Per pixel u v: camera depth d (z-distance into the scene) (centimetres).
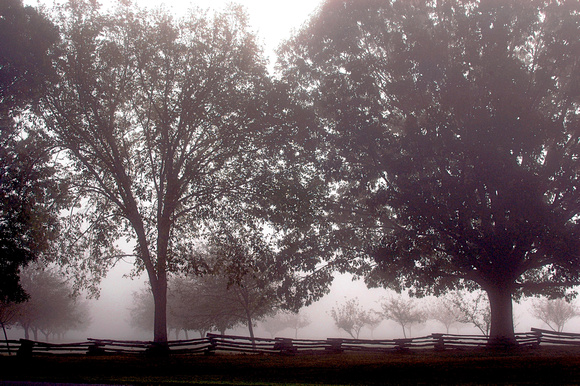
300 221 2045
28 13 1781
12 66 1694
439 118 1767
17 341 1741
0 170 1789
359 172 1972
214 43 2077
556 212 1697
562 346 2006
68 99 1875
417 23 1988
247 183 2078
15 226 1881
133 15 1991
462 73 1794
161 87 2000
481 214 1781
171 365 1389
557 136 1677
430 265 1952
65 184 2014
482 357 1473
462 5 1944
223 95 1997
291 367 1280
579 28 1728
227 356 1738
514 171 1636
